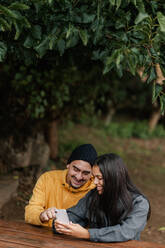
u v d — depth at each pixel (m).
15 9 2.23
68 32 2.29
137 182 7.61
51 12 2.41
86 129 12.39
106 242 2.18
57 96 6.59
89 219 2.31
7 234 2.26
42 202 2.60
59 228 2.19
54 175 2.69
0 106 6.86
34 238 2.21
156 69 2.63
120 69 2.48
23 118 6.79
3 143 6.43
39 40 2.47
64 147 9.15
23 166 6.50
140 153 10.61
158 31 2.35
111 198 2.15
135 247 2.12
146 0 2.48
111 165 2.13
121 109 15.77
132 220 2.16
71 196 2.62
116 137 12.22
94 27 2.45
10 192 5.21
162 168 9.16
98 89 7.53
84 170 2.43
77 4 2.45
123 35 2.45
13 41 2.66
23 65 5.86
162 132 13.09
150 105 14.32
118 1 2.17
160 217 5.50
